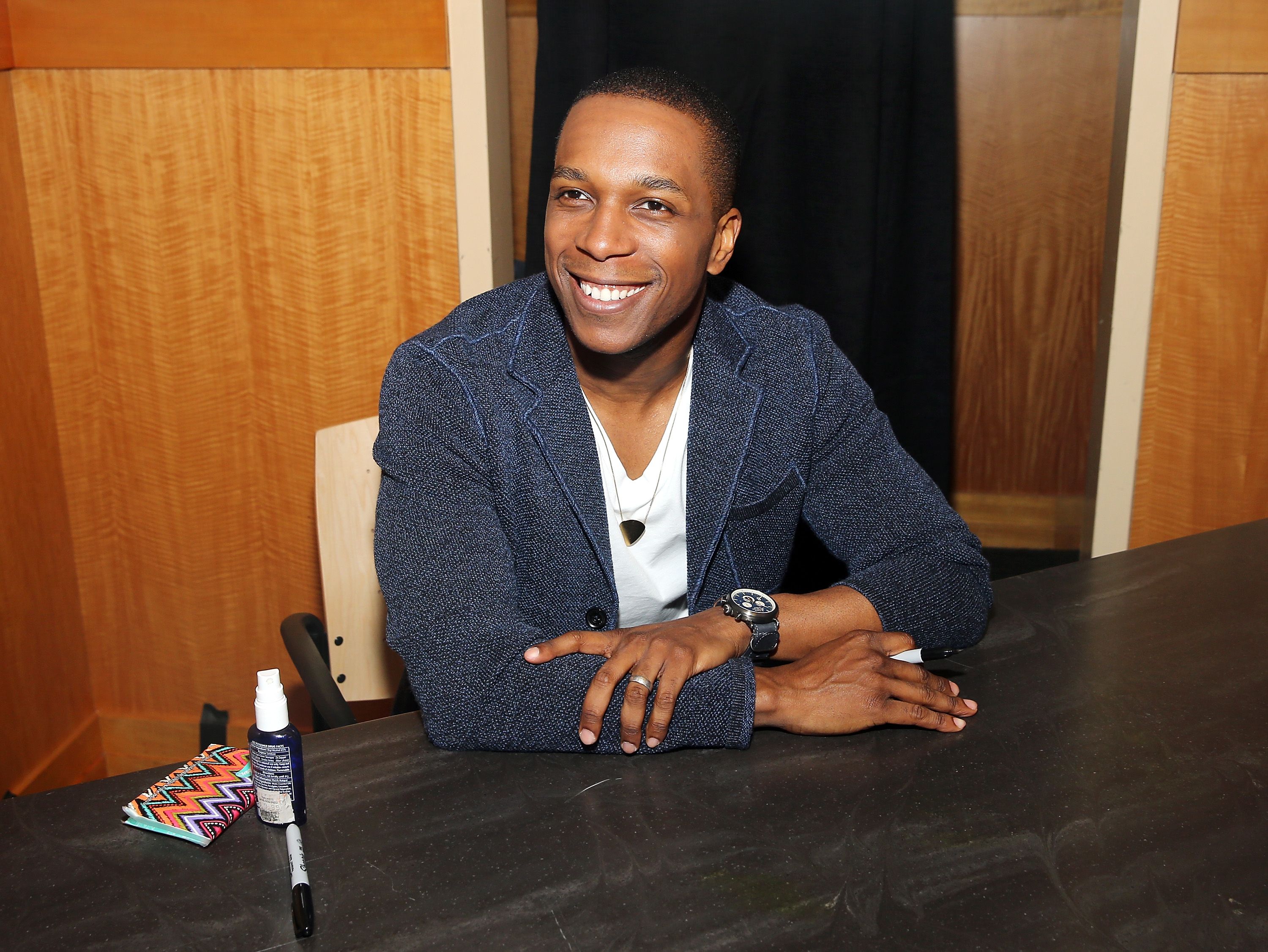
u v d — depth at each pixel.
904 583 1.30
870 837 0.92
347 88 2.14
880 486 1.46
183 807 0.95
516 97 2.68
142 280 2.27
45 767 2.35
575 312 1.26
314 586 2.44
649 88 1.23
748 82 2.29
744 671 1.09
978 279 3.08
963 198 3.02
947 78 2.43
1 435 2.15
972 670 1.21
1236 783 1.00
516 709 1.06
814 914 0.83
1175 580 1.43
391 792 0.99
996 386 3.16
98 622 2.49
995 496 3.25
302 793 0.94
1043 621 1.33
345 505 1.75
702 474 1.42
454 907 0.84
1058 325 3.09
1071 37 2.86
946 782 1.00
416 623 1.17
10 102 2.15
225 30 2.12
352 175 2.19
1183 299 2.24
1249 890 0.86
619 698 1.06
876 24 2.25
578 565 1.40
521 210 2.75
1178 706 1.13
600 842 0.92
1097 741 1.07
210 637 2.49
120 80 2.15
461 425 1.31
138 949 0.80
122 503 2.41
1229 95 2.11
